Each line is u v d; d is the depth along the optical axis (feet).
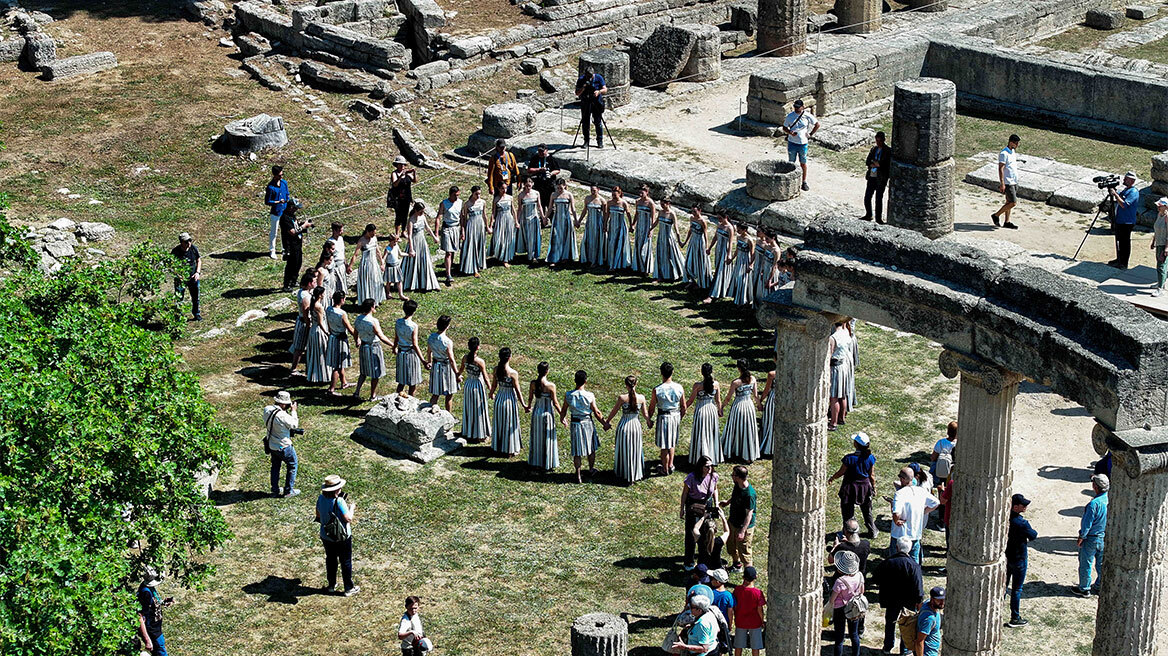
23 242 72.02
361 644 68.44
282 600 71.51
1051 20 161.38
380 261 100.83
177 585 72.33
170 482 62.64
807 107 131.34
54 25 142.10
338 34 136.67
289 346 95.76
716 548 72.38
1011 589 69.77
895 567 66.95
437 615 70.33
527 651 67.87
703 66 139.64
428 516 77.97
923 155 106.42
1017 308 50.78
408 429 82.94
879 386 91.45
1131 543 48.42
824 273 55.31
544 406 81.61
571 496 80.12
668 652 66.33
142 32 142.72
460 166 123.85
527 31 142.00
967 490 53.72
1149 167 123.34
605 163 119.44
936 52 139.74
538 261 108.06
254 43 140.15
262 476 81.20
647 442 85.51
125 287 101.09
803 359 57.06
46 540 52.54
